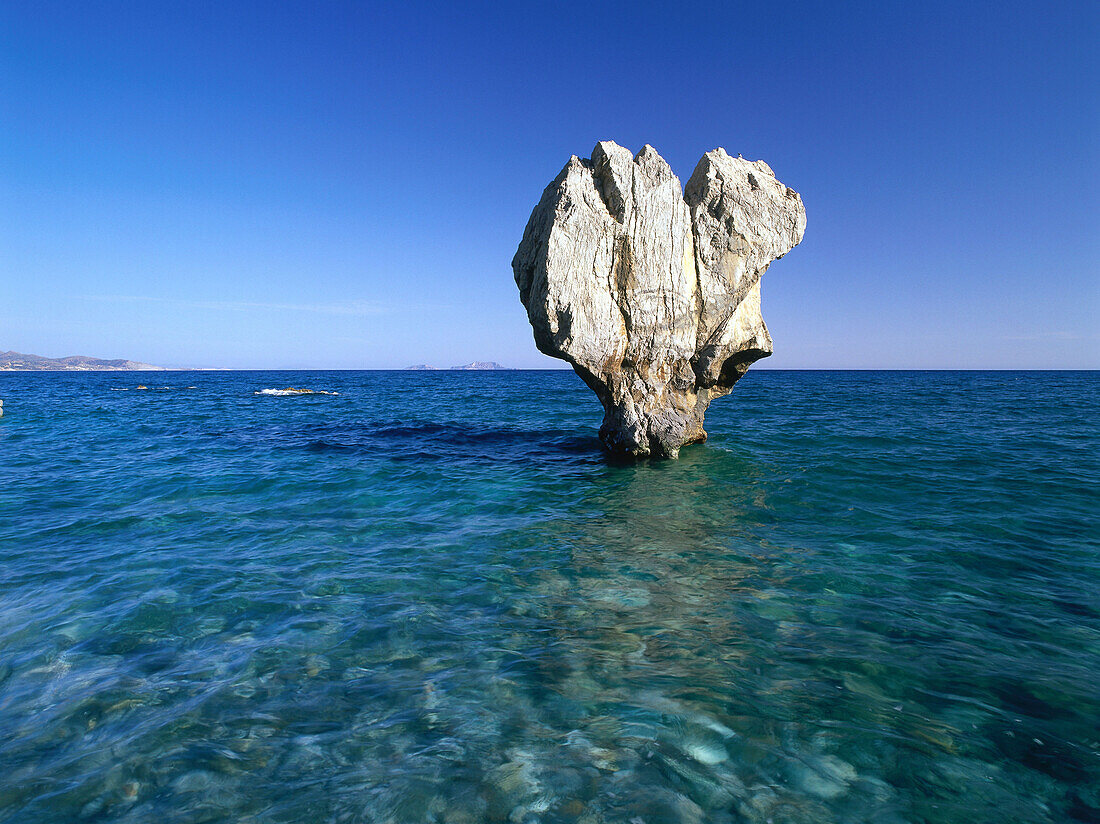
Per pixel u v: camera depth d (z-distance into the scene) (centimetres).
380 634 631
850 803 390
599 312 1477
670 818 376
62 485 1330
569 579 795
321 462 1656
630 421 1636
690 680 538
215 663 566
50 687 519
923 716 480
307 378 13562
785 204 1602
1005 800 392
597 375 1587
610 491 1324
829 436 2155
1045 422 2566
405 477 1462
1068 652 584
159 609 684
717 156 1622
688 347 1619
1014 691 516
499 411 3519
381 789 400
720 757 434
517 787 402
